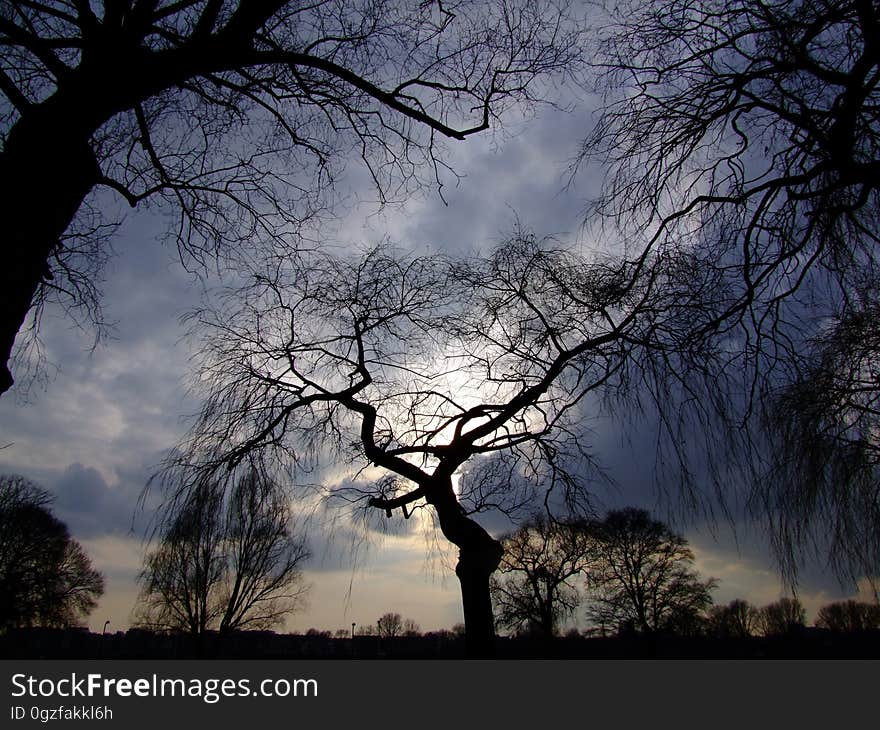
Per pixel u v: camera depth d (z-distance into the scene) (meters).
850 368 6.42
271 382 8.22
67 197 3.59
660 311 6.77
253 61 4.65
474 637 7.52
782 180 4.99
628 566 30.59
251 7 4.44
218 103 6.00
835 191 5.13
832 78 4.53
